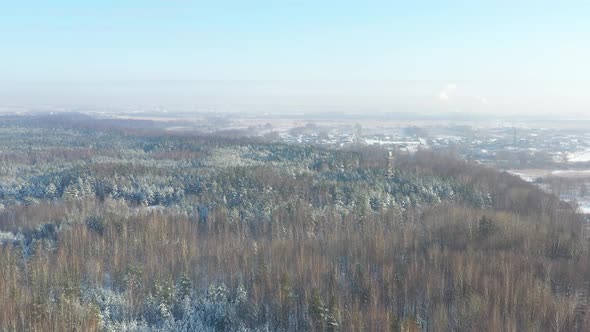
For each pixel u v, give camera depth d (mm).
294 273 96250
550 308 78500
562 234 113750
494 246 108125
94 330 79812
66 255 108000
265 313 89500
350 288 93062
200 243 119938
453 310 84688
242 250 108750
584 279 90812
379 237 110250
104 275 106625
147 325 87375
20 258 113125
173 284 95188
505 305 79375
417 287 90438
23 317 82000
